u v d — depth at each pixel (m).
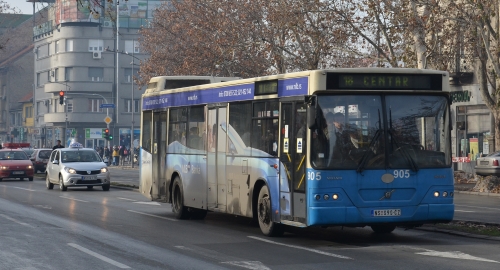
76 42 107.94
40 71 117.62
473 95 47.62
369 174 15.03
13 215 22.27
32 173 46.34
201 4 52.62
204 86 20.08
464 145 48.47
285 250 14.59
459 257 13.41
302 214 15.23
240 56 46.75
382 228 17.78
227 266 12.59
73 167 35.22
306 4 37.06
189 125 20.98
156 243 15.73
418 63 33.41
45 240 16.20
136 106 110.00
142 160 24.91
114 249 14.75
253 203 17.33
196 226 19.42
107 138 76.12
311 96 14.83
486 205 26.64
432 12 33.47
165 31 65.88
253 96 17.44
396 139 15.23
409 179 15.20
